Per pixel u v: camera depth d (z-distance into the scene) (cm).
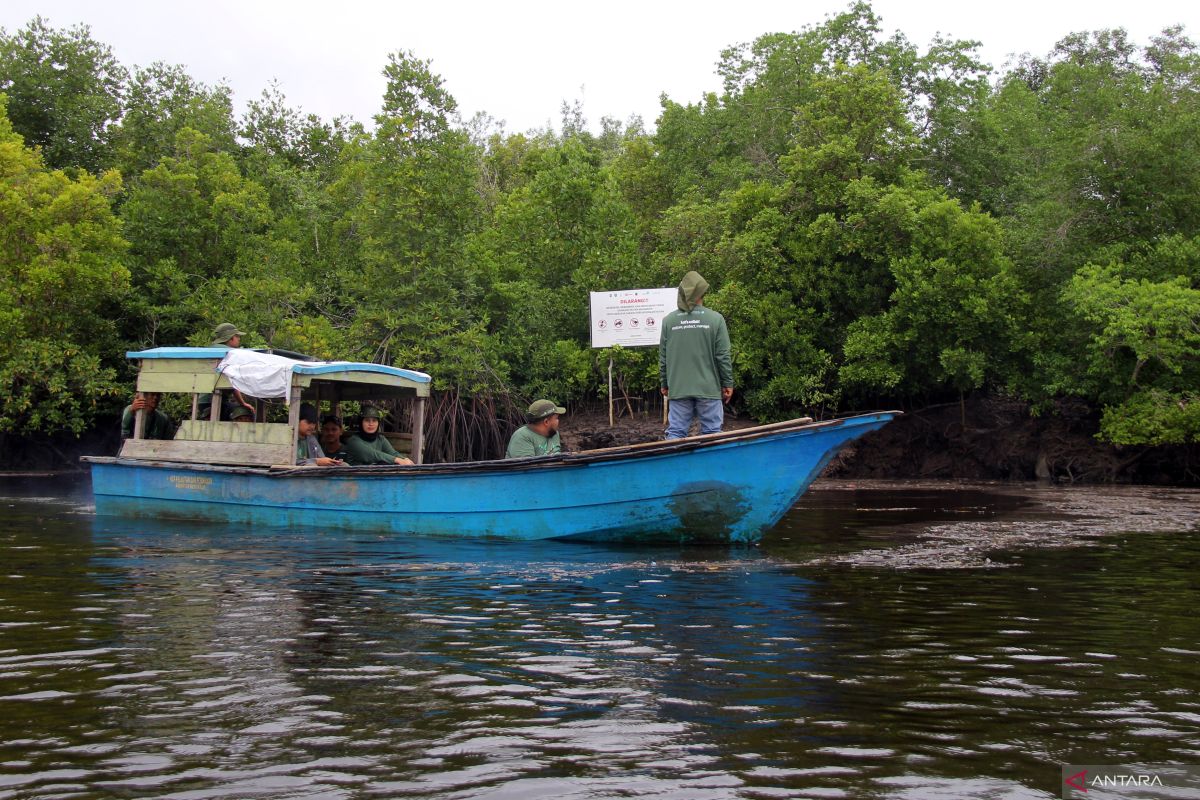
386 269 2117
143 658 472
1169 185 2150
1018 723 375
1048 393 2128
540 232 2431
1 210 2042
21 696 406
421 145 2081
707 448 874
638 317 1836
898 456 2266
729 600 633
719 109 3089
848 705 397
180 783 313
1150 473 2100
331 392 1282
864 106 2275
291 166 2838
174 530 1055
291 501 1084
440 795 303
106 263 2084
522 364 2281
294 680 433
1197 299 1902
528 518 949
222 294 2108
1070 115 2380
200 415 1331
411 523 1009
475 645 502
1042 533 1041
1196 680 438
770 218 2231
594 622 560
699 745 349
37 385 2050
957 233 2108
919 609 604
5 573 741
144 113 2755
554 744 350
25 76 2705
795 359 2208
